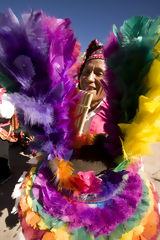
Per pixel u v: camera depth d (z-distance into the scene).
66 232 0.71
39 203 0.76
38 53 0.57
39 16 0.56
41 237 0.72
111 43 0.61
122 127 0.60
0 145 1.93
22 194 0.86
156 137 0.59
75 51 0.69
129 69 0.58
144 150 0.62
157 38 0.56
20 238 0.84
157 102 0.55
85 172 0.68
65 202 0.73
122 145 0.61
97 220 0.69
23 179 0.99
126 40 0.59
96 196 0.73
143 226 0.78
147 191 0.84
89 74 0.85
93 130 0.82
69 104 0.64
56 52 0.59
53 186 0.78
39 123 0.60
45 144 0.64
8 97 0.56
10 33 0.55
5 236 1.45
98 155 0.70
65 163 0.69
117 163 0.69
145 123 0.56
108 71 0.63
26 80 0.57
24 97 0.57
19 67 0.56
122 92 0.61
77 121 0.67
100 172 0.71
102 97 0.86
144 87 0.57
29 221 0.74
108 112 0.66
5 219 1.59
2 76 0.59
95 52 0.87
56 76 0.60
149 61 0.56
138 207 0.77
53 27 0.59
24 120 0.61
